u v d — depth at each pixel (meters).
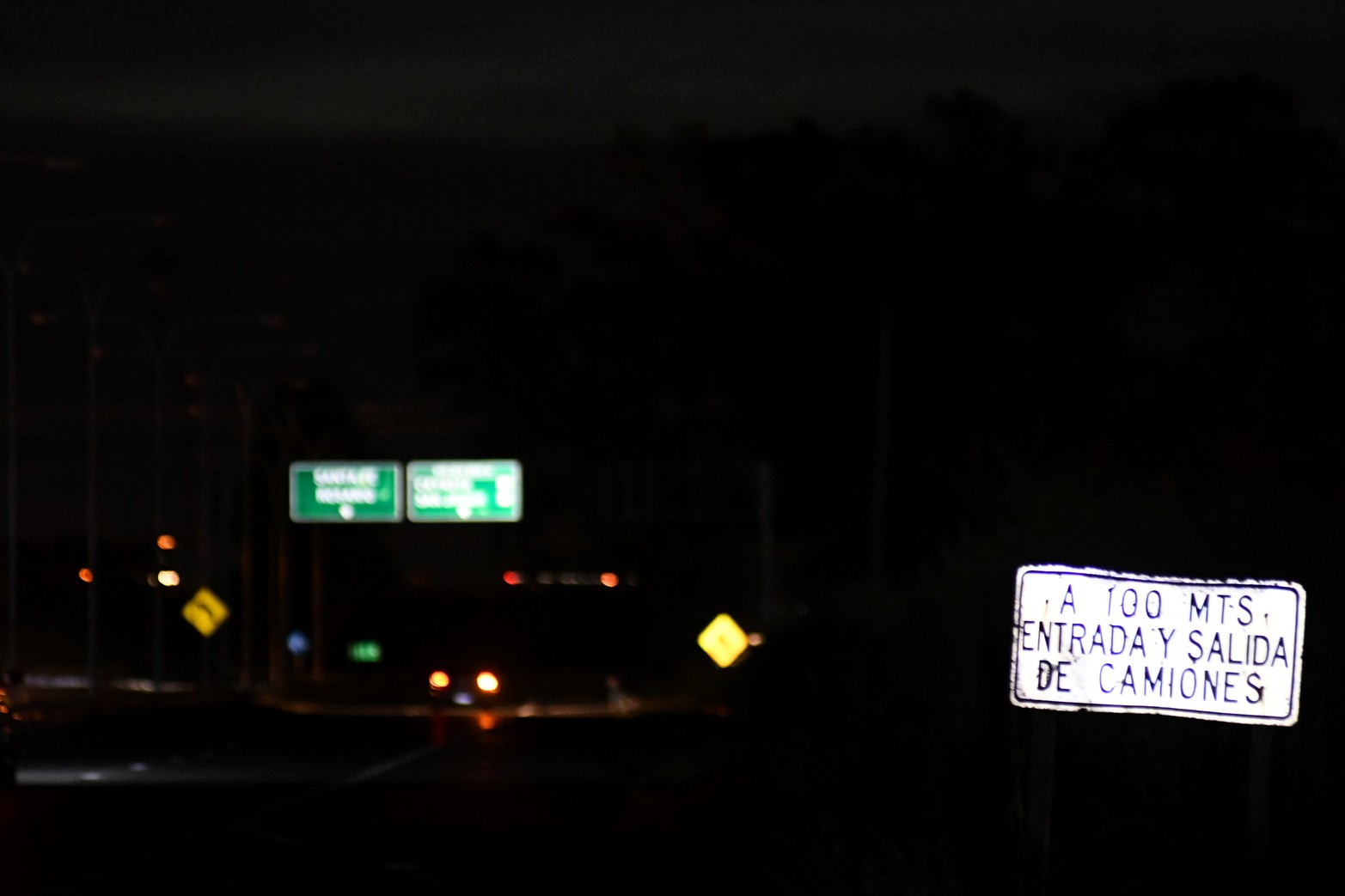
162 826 21.98
